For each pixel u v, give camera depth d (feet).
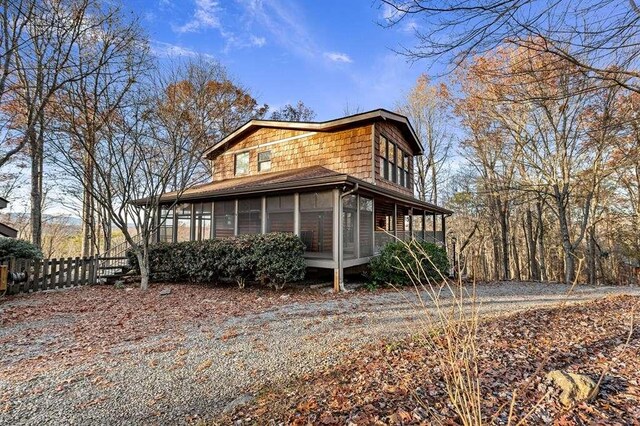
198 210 37.32
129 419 8.06
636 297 20.89
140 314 18.92
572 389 7.95
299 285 28.66
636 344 11.29
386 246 30.89
